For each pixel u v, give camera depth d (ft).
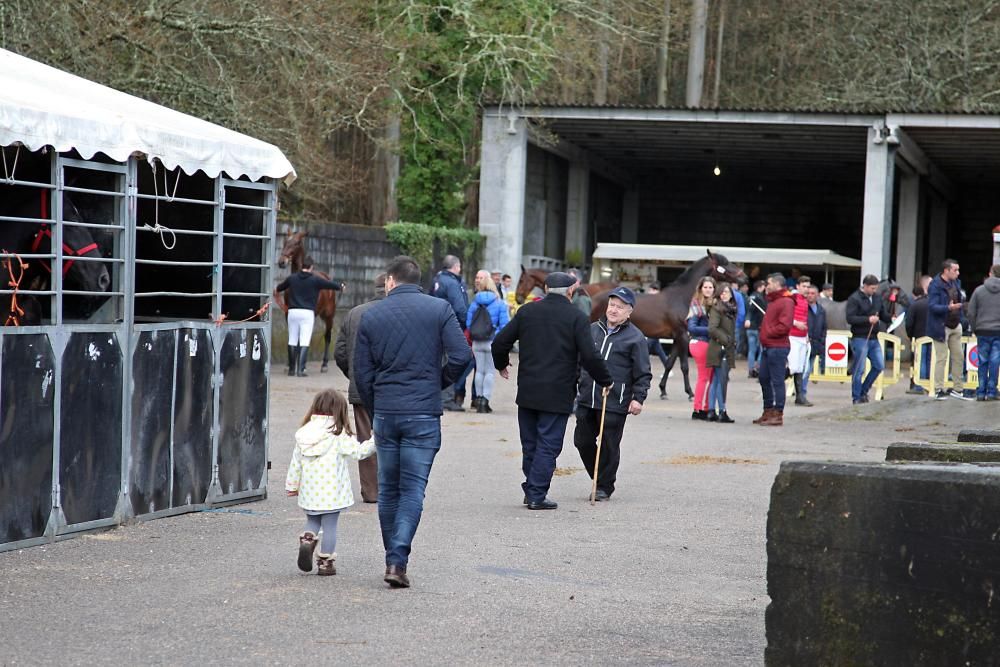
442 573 30.22
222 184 38.29
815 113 124.06
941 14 159.74
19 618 24.94
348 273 110.93
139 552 31.81
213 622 24.95
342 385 83.30
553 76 148.97
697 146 153.28
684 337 83.82
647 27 157.28
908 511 17.24
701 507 41.37
